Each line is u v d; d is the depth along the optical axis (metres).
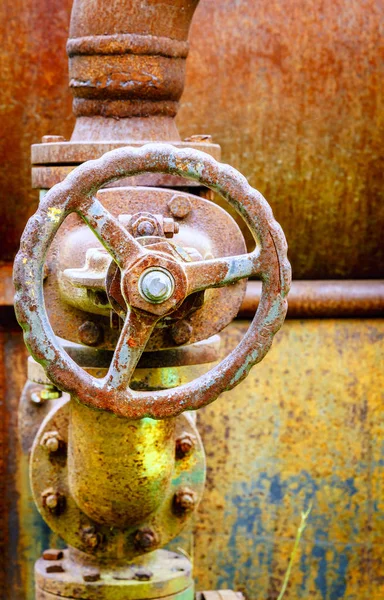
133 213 1.22
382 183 1.72
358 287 1.73
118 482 1.34
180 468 1.49
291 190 1.71
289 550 1.75
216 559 1.75
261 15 1.67
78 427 1.34
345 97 1.69
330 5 1.67
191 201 1.24
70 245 1.22
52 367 1.11
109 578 1.45
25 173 1.66
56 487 1.47
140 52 1.31
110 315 1.17
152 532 1.45
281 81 1.68
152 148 1.10
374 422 1.75
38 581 1.48
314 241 1.73
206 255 1.21
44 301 1.17
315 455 1.74
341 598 1.76
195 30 1.66
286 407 1.74
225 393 1.72
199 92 1.67
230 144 1.69
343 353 1.74
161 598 1.44
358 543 1.76
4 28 1.63
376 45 1.68
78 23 1.33
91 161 1.10
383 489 1.76
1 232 1.68
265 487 1.74
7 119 1.65
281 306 1.14
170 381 1.35
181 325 1.19
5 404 1.70
